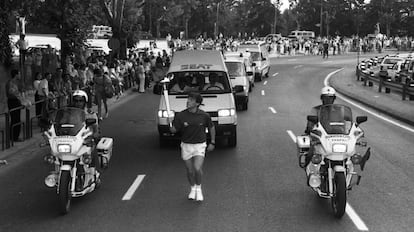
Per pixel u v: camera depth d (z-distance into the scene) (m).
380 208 8.61
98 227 7.74
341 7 124.19
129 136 16.19
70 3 23.53
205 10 122.12
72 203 9.00
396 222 7.90
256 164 11.98
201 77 14.55
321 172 8.29
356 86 34.34
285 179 10.56
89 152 8.64
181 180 10.56
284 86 35.25
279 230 7.53
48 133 8.66
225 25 127.56
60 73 18.41
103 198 9.29
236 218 8.08
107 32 71.06
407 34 117.88
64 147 8.22
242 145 14.37
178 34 110.25
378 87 32.94
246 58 32.44
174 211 8.47
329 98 8.76
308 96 28.97
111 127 18.08
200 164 8.90
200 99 8.88
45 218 8.24
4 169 11.80
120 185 10.20
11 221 8.13
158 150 13.84
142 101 26.75
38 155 13.30
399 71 32.34
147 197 9.33
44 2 22.98
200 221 7.94
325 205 8.77
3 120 17.53
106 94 20.36
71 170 8.43
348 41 86.62
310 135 8.71
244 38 123.75
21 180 10.80
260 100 26.83
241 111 22.28
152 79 37.50
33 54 27.25
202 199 9.08
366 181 10.40
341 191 7.79
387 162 12.20
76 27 24.53
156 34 93.81
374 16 119.06
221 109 13.51
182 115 8.93
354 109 23.31
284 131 16.83
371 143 14.78
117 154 13.35
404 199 9.15
